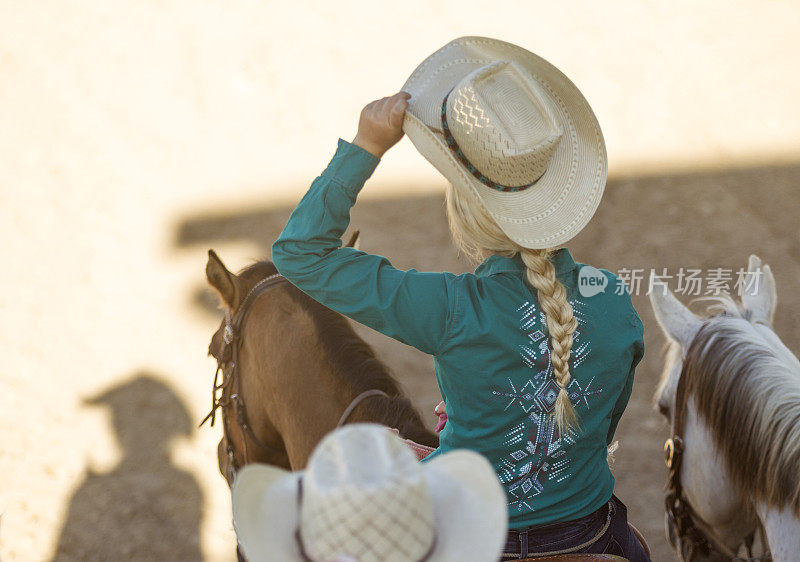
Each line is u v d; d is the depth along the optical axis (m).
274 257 5.53
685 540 8.38
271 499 4.01
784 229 17.12
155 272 17.25
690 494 8.02
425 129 5.12
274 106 21.48
